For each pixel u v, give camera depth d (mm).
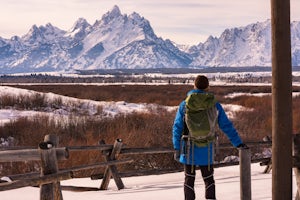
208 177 5527
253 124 21484
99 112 27438
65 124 17844
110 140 13836
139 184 9172
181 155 5441
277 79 4062
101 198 7219
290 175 4145
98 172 10938
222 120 5348
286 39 4031
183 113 5387
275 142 4141
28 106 29344
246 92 79750
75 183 9586
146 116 20547
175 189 7883
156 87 97438
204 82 5406
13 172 10734
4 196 7504
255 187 7535
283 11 4012
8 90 35188
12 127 17844
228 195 6914
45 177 4934
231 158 13852
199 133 5270
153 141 14227
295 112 27516
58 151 5125
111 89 80688
